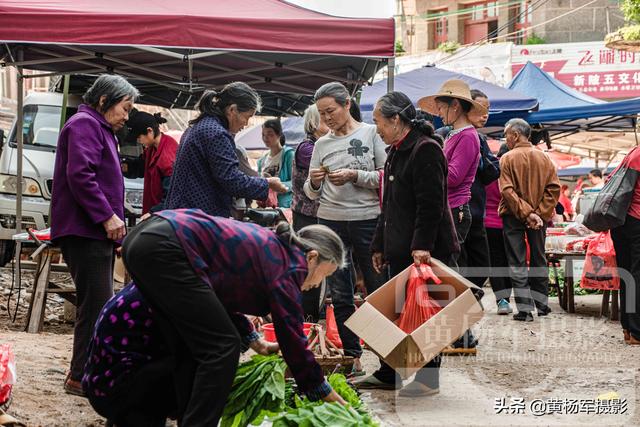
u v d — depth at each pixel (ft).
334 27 25.53
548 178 28.58
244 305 12.41
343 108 19.84
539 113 42.73
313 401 12.71
